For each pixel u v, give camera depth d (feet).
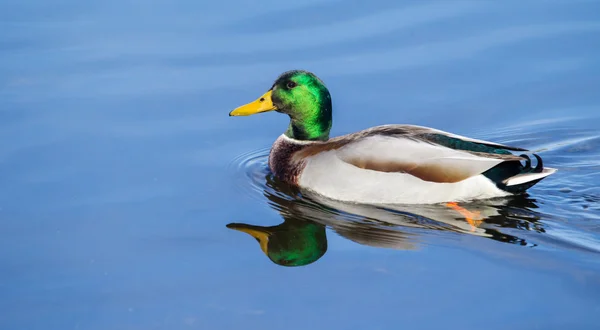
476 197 43.14
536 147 50.65
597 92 55.52
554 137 51.57
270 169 48.70
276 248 39.42
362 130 47.98
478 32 62.44
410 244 39.06
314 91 47.44
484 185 42.83
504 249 38.06
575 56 59.16
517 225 40.68
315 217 42.73
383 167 43.42
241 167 48.83
